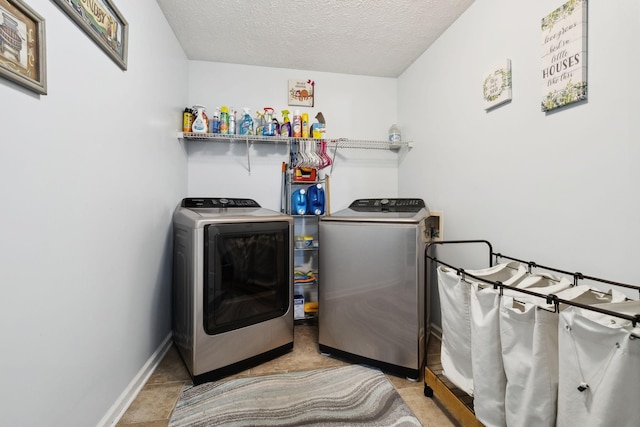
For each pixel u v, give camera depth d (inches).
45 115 32.4
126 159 51.1
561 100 44.6
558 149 46.3
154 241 64.2
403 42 83.3
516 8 54.0
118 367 48.9
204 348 58.9
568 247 44.9
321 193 96.0
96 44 41.8
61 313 35.2
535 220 50.8
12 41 27.5
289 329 73.1
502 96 56.6
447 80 76.7
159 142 67.0
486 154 62.8
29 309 30.5
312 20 72.8
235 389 57.1
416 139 93.5
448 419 48.8
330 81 102.8
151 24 62.1
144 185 58.8
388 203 84.6
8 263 28.0
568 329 28.2
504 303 34.9
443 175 78.7
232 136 85.4
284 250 72.2
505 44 56.9
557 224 46.7
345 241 67.3
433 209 83.5
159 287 67.4
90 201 40.8
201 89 93.3
